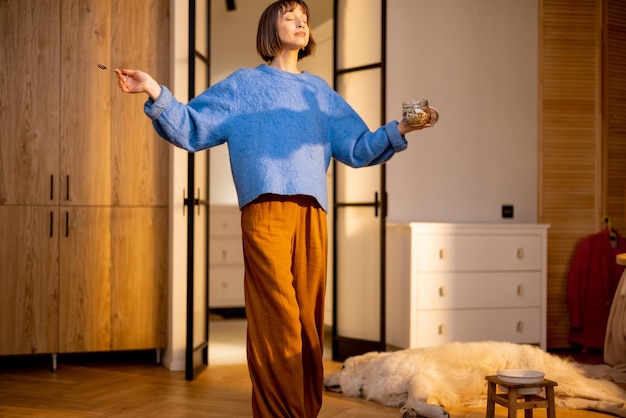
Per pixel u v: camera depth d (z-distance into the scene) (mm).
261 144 2252
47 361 4492
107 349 4301
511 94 5176
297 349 2223
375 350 4512
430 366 3355
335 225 4844
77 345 4258
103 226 4301
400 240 4488
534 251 4613
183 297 4262
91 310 4281
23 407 3318
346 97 4777
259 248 2221
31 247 4207
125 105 4328
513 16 5191
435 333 4375
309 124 2311
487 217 5117
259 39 2395
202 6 4379
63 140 4250
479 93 5121
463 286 4441
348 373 3607
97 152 4293
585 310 5047
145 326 4352
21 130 4199
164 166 4379
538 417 3107
